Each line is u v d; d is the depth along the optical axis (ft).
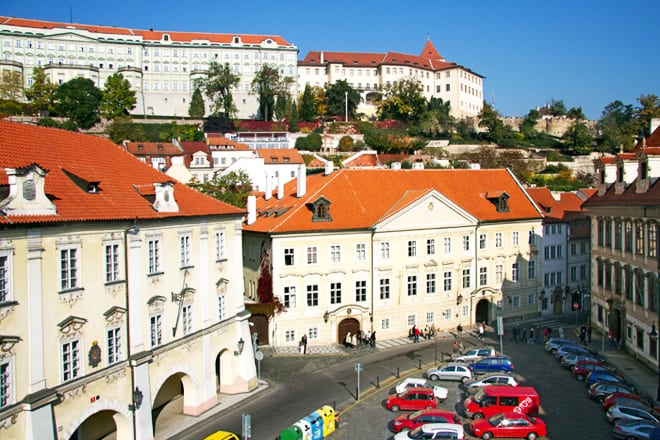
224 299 143.84
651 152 166.91
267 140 514.27
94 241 104.53
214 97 606.14
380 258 202.28
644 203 162.40
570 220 256.52
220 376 148.25
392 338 205.05
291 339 192.65
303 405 139.44
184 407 133.08
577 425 125.08
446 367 159.94
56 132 120.88
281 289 190.39
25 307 90.58
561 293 253.65
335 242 196.13
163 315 121.60
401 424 122.21
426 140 555.69
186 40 645.51
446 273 216.13
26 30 580.30
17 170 89.86
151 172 137.80
